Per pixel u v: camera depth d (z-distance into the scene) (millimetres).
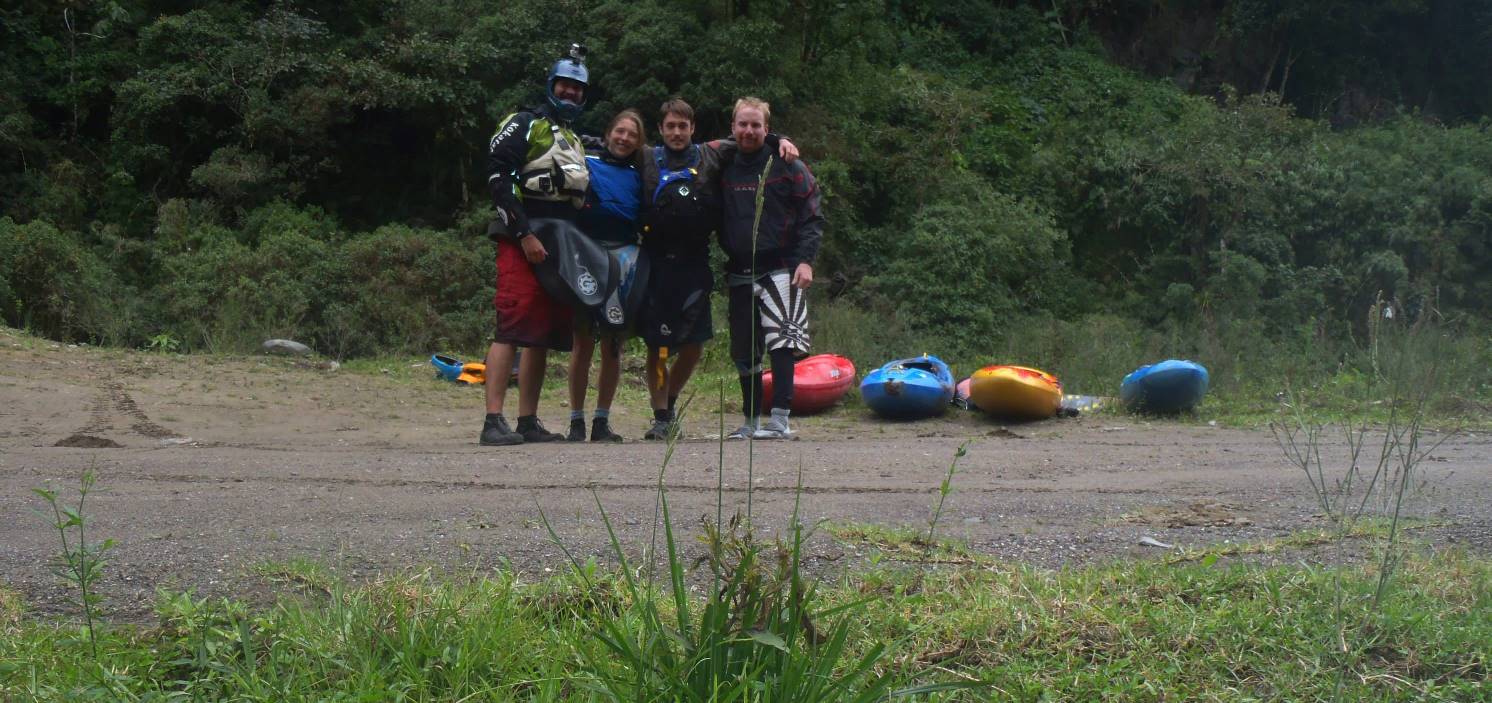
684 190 6680
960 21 24859
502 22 18656
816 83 18703
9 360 10016
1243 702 2336
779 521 3918
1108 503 4496
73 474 5176
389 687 2240
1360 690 2371
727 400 10156
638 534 3652
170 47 18594
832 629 2186
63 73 19125
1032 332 15469
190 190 18500
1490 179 20625
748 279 6945
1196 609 2801
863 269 17625
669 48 17047
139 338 13562
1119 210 20594
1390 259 19219
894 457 6160
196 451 6426
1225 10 27375
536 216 6555
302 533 3668
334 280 14453
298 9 19672
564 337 6941
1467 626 2662
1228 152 20641
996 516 4176
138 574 3115
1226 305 18500
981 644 2586
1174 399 9797
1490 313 19672
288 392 10039
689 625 2111
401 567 3197
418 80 18000
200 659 2273
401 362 13125
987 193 18344
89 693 2125
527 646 2414
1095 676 2396
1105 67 24891
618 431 8547
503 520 3906
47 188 17625
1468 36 27594
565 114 6586
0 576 3066
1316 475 5469
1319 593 2842
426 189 19609
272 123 17688
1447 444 7574
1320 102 27188
